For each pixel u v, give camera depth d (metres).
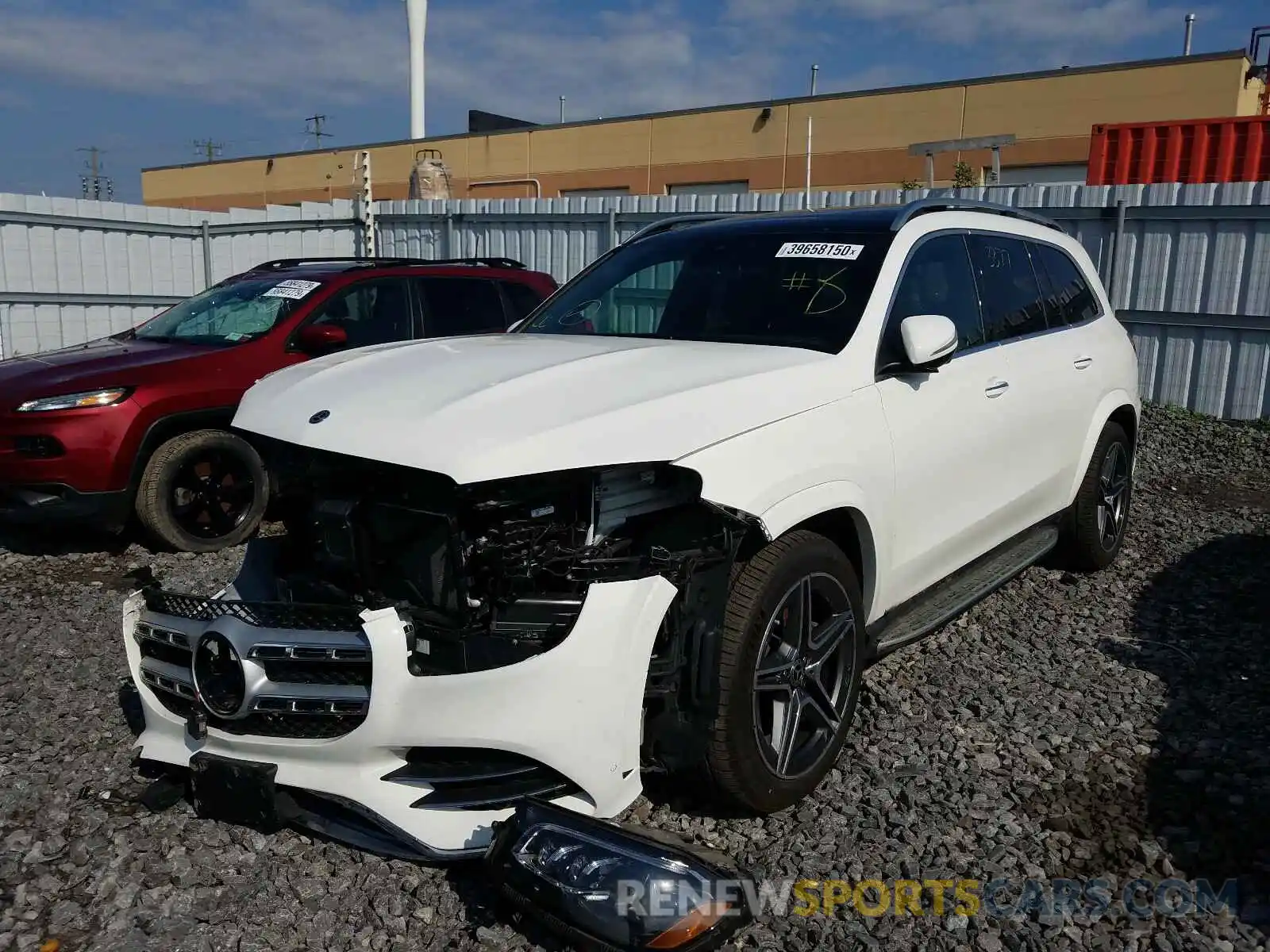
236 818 3.01
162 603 3.19
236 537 6.51
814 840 3.13
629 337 4.04
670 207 13.25
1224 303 10.10
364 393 3.20
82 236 13.43
